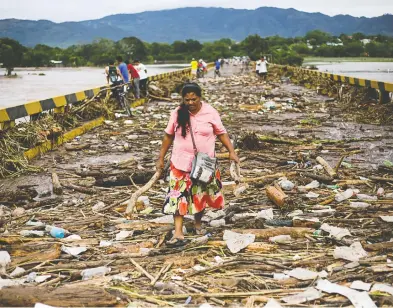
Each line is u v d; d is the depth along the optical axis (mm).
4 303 3660
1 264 4570
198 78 41719
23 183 8125
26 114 10648
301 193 7008
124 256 4793
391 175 7957
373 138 11508
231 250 4871
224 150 10086
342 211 6180
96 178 8078
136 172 7938
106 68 16891
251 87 29594
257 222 5590
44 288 3826
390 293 3807
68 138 12062
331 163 9023
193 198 5078
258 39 154000
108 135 12703
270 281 4191
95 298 3721
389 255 4637
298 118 15422
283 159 9242
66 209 6566
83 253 4973
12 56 160750
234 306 3734
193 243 5047
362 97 18141
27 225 5902
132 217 6109
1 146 9000
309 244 5078
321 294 3820
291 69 40875
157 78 28328
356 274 4211
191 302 3826
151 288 4082
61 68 173250
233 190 7180
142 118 15977
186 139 5012
